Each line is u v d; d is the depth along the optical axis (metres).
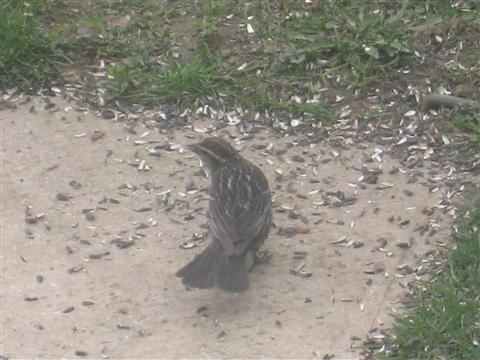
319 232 9.72
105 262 9.51
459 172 10.28
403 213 9.86
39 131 10.96
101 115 11.12
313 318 8.88
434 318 8.60
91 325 8.91
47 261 9.52
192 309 9.02
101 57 11.71
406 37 11.51
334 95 11.19
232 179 9.16
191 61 11.51
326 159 10.52
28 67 11.52
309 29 11.66
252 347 8.64
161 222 9.90
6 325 8.92
